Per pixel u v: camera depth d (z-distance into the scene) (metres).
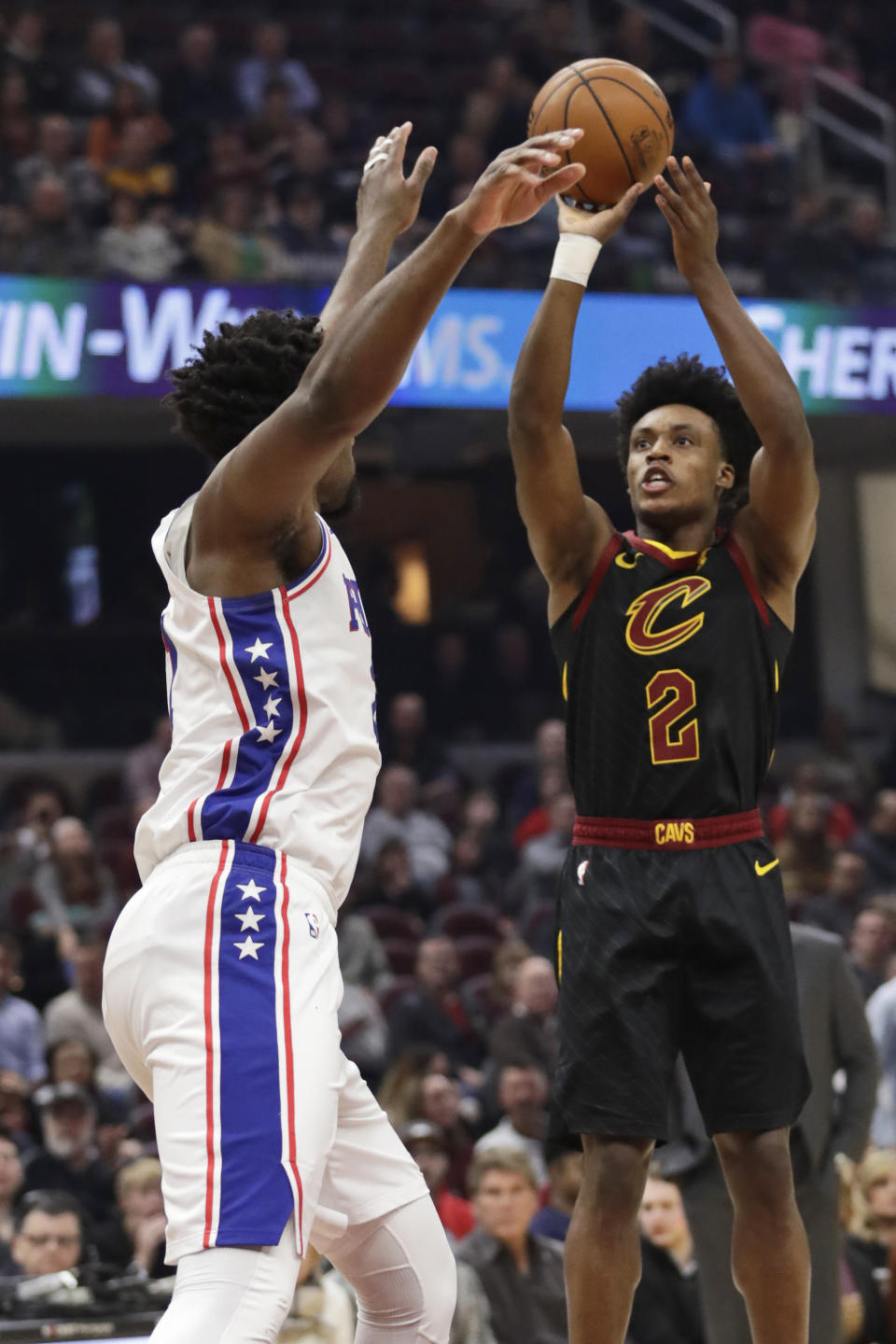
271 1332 4.20
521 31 27.67
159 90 24.91
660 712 5.36
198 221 21.22
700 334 21.52
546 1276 9.34
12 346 19.58
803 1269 5.18
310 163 23.22
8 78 23.53
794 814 19.78
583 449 24.88
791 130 27.81
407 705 23.50
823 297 22.41
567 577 5.59
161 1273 9.51
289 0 28.95
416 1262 4.98
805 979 8.22
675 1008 5.29
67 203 20.69
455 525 29.00
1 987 14.95
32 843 19.28
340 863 4.66
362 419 4.33
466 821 21.91
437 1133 11.12
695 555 5.52
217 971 4.38
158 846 4.61
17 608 26.88
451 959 16.09
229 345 4.95
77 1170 11.87
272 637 4.65
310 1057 4.37
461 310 20.80
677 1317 8.80
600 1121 5.15
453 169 24.33
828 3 30.55
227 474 4.54
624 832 5.37
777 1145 5.21
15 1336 6.51
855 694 28.66
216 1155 4.22
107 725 26.09
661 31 28.95
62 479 27.02
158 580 27.30
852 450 26.84
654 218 22.23
